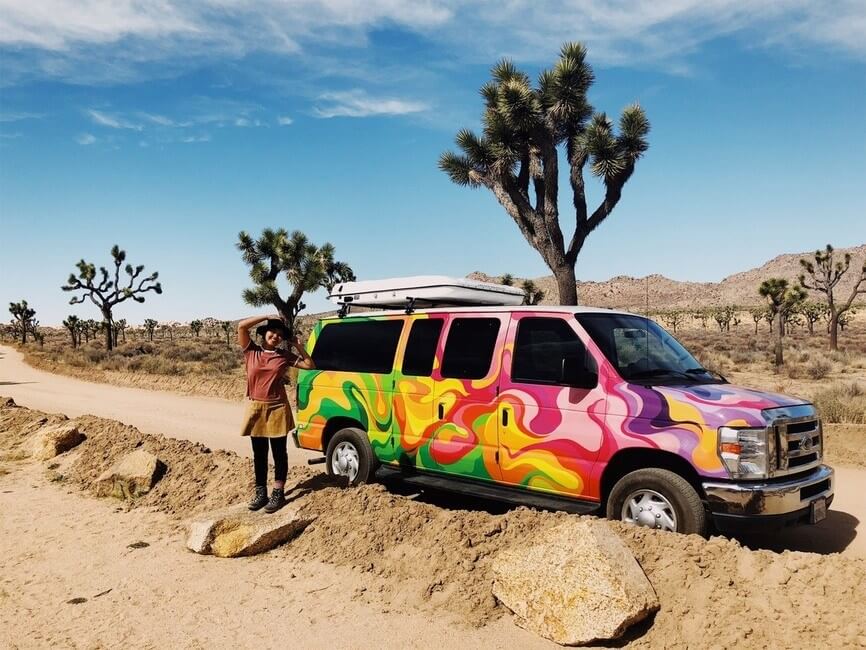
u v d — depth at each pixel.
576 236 16.30
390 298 7.77
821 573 4.38
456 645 4.40
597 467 5.70
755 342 48.25
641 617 4.28
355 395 7.65
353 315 8.04
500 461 6.32
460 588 5.07
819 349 42.34
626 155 15.81
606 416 5.70
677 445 5.30
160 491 8.16
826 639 3.97
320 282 27.42
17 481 9.23
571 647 4.33
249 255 27.56
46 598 5.33
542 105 15.87
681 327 91.38
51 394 21.67
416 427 7.03
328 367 8.05
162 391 22.80
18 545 6.60
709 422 5.21
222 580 5.61
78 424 11.97
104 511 7.71
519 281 36.34
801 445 5.49
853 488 8.48
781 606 4.24
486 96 17.33
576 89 15.59
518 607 4.66
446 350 6.95
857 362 32.31
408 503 6.34
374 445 7.44
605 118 16.58
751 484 5.11
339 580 5.49
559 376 5.95
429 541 5.69
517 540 5.34
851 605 4.13
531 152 16.56
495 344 6.57
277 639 4.55
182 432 13.47
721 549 4.74
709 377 6.34
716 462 5.14
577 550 4.55
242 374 28.16
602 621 4.23
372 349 7.66
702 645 4.11
